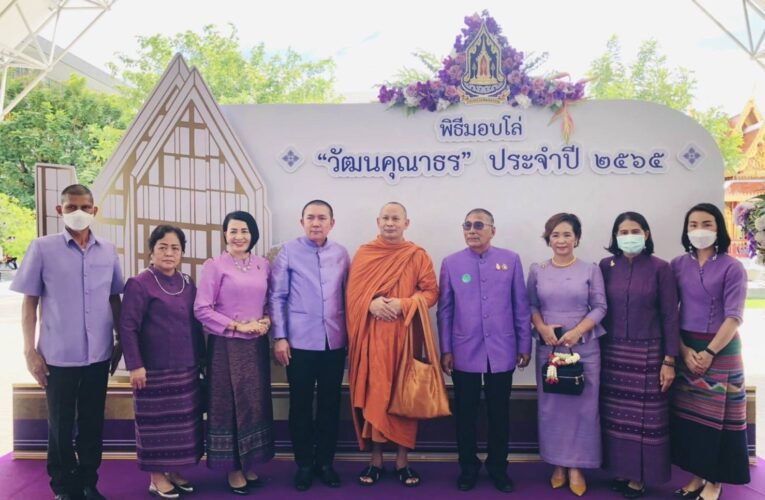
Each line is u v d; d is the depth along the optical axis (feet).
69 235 10.10
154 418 10.22
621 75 62.03
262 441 10.62
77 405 10.26
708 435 9.93
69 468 10.07
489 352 10.63
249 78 61.11
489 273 10.79
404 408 10.38
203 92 12.67
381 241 10.98
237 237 10.53
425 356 11.04
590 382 10.43
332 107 12.74
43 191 12.57
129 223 12.82
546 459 10.73
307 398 10.84
